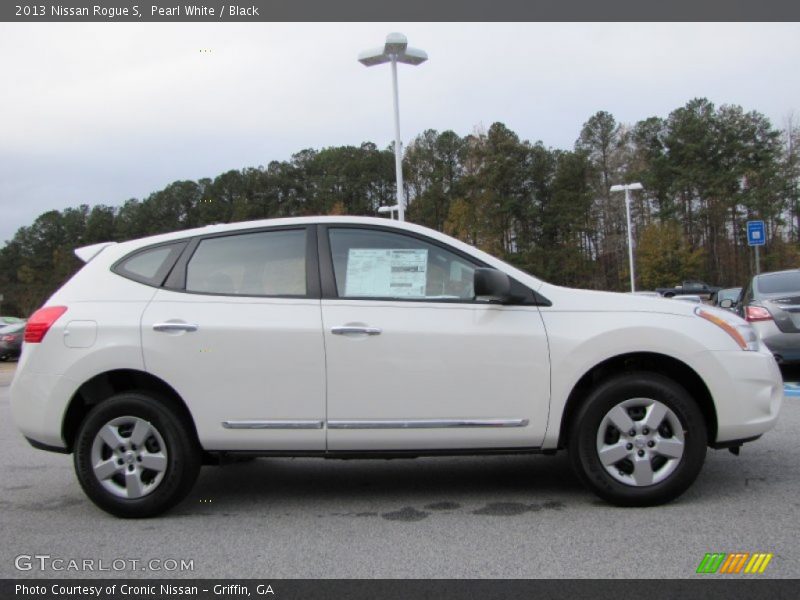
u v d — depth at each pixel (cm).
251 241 445
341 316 417
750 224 1809
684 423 406
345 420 412
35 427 427
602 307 421
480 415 412
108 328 423
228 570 342
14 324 2402
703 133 6319
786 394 820
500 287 397
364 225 443
